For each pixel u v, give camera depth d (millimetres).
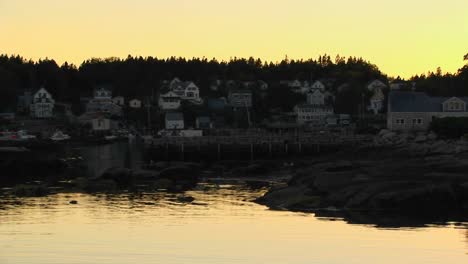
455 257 43844
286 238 49219
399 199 60000
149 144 128625
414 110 146500
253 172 97688
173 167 90375
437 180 63125
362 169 70688
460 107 146250
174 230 52219
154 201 68438
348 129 179625
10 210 62125
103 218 57719
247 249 46000
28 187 76812
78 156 132875
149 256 44250
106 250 45781
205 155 128875
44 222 55750
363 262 42844
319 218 56844
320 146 131000
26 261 43031
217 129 192250
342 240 48438
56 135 176750
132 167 108000
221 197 71625
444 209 59625
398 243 47469
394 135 133750
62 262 42781
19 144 148750
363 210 60188
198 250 45781
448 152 94562
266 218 57156
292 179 76625
